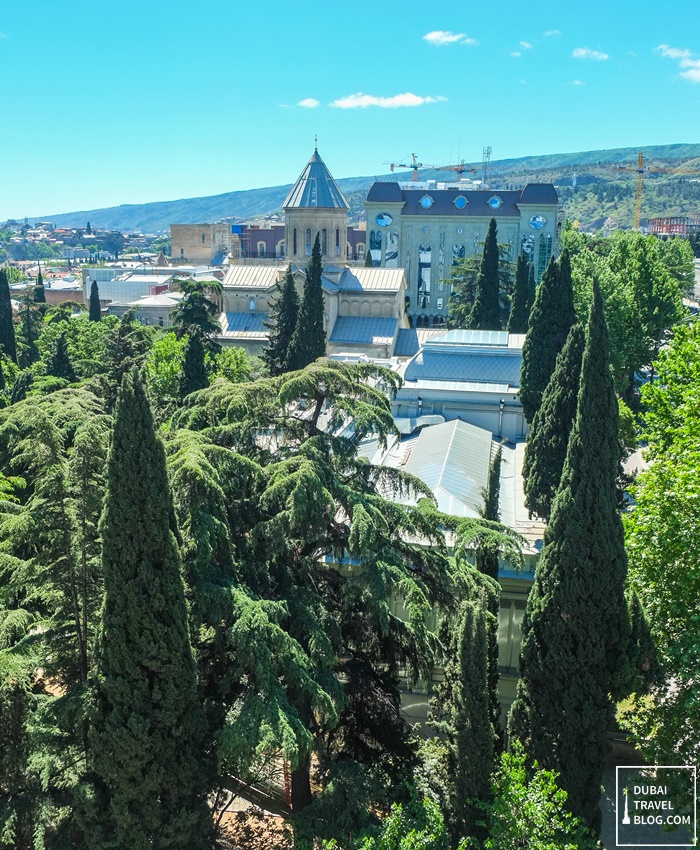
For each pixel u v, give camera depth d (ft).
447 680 79.00
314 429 90.02
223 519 76.23
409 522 82.64
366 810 73.36
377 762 84.79
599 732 75.87
